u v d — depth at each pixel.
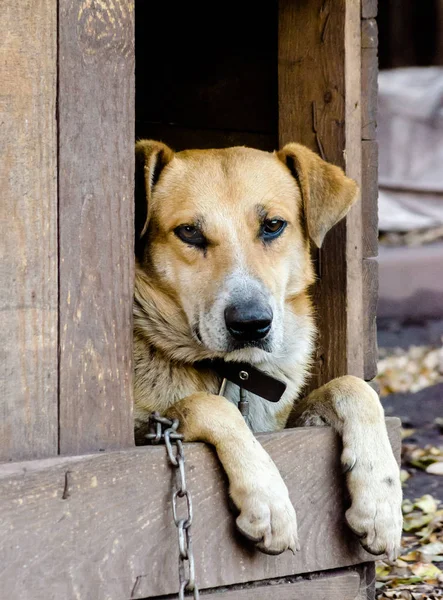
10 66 3.66
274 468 4.14
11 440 3.71
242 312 4.39
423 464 7.62
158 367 4.76
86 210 3.84
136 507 3.92
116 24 3.87
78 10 3.78
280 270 4.84
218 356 4.78
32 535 3.67
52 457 3.75
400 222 15.62
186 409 4.19
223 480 4.14
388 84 16.84
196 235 4.72
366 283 5.29
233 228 4.71
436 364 11.29
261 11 5.94
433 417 9.31
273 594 4.34
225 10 6.21
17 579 3.64
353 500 4.42
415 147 16.33
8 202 3.68
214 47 6.32
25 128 3.70
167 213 4.78
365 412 4.55
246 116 6.13
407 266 13.83
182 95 6.59
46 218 3.76
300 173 4.99
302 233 5.07
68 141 3.79
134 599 3.94
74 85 3.79
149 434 4.06
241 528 4.03
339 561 4.54
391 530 4.36
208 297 4.57
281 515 4.02
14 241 3.70
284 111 5.48
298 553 4.40
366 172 5.27
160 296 4.78
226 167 4.90
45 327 3.76
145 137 6.88
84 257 3.84
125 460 3.89
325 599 4.52
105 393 3.91
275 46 5.86
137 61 6.89
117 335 3.94
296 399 5.14
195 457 4.09
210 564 4.12
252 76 6.07
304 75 5.34
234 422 4.16
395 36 17.98
